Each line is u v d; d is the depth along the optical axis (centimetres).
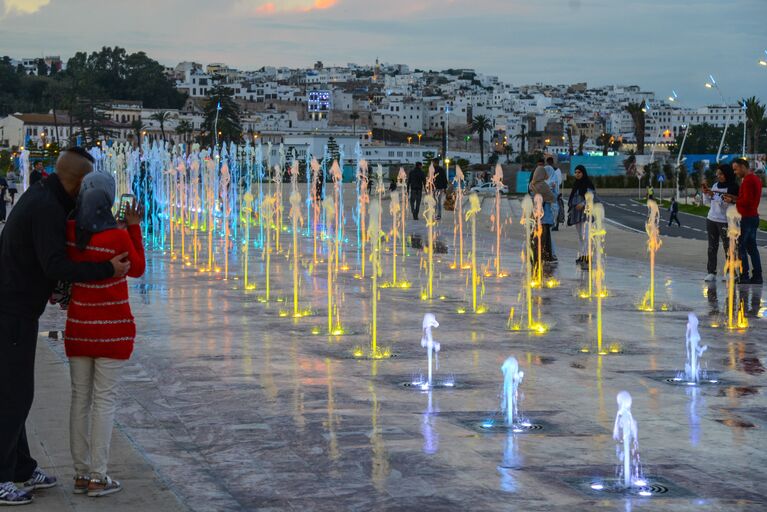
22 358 565
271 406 777
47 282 577
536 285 1642
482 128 17912
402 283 1680
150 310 1349
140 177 3219
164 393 826
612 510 535
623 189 9100
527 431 700
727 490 570
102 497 564
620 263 2017
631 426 690
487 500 552
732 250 1555
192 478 597
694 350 948
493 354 1012
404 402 791
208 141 16050
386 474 600
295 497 559
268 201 2617
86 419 581
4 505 549
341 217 3344
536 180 2027
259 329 1180
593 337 1120
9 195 4875
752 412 762
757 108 11819
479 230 3081
